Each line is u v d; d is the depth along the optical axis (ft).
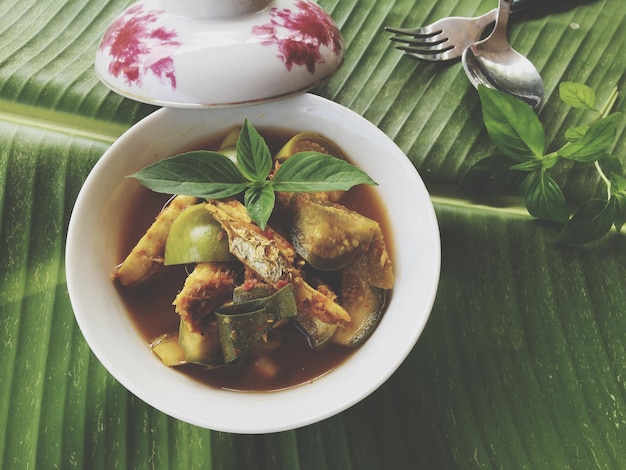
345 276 0.84
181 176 0.77
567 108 1.01
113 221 0.84
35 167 0.94
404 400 0.86
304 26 0.86
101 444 0.82
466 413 0.85
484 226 0.95
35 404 0.83
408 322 0.76
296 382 0.80
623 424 0.85
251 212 0.77
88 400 0.84
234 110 0.89
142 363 0.77
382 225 0.87
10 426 0.83
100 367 0.85
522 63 1.03
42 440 0.82
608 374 0.88
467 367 0.88
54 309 0.88
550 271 0.93
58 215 0.93
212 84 0.81
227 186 0.79
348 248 0.83
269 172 0.84
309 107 0.88
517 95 1.01
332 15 1.07
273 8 0.86
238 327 0.74
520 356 0.89
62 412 0.83
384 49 1.05
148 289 0.84
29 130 0.96
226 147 0.90
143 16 0.86
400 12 1.07
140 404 0.84
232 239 0.77
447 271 0.93
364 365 0.77
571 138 0.92
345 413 0.84
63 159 0.95
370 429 0.84
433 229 0.79
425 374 0.87
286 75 0.83
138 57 0.83
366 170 0.88
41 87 0.98
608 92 1.03
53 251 0.91
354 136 0.87
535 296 0.92
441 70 1.04
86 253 0.79
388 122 1.00
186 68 0.81
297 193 0.83
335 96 1.01
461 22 1.06
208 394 0.77
